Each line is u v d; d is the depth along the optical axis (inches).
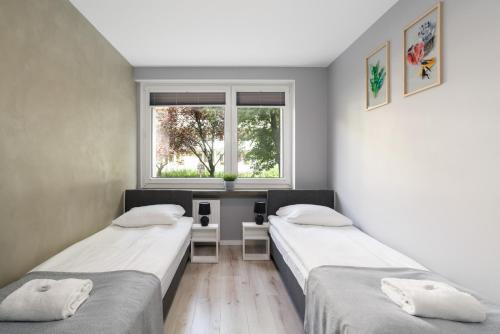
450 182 78.9
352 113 140.4
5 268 75.3
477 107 70.3
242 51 148.9
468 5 72.1
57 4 96.2
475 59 70.6
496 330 53.2
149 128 179.6
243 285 122.3
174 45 140.9
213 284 123.2
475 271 71.4
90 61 119.3
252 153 182.7
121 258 91.6
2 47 73.5
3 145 74.0
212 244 177.2
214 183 180.4
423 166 89.8
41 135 88.9
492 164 66.7
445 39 80.0
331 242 109.4
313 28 124.4
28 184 83.4
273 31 126.7
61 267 83.2
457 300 57.2
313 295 76.0
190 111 181.6
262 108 182.5
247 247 173.2
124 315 58.8
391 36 106.9
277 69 172.7
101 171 130.6
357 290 68.6
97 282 72.9
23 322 55.8
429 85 85.7
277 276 131.6
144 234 121.0
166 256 95.6
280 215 157.9
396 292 64.4
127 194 159.3
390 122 108.1
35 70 85.9
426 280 70.7
